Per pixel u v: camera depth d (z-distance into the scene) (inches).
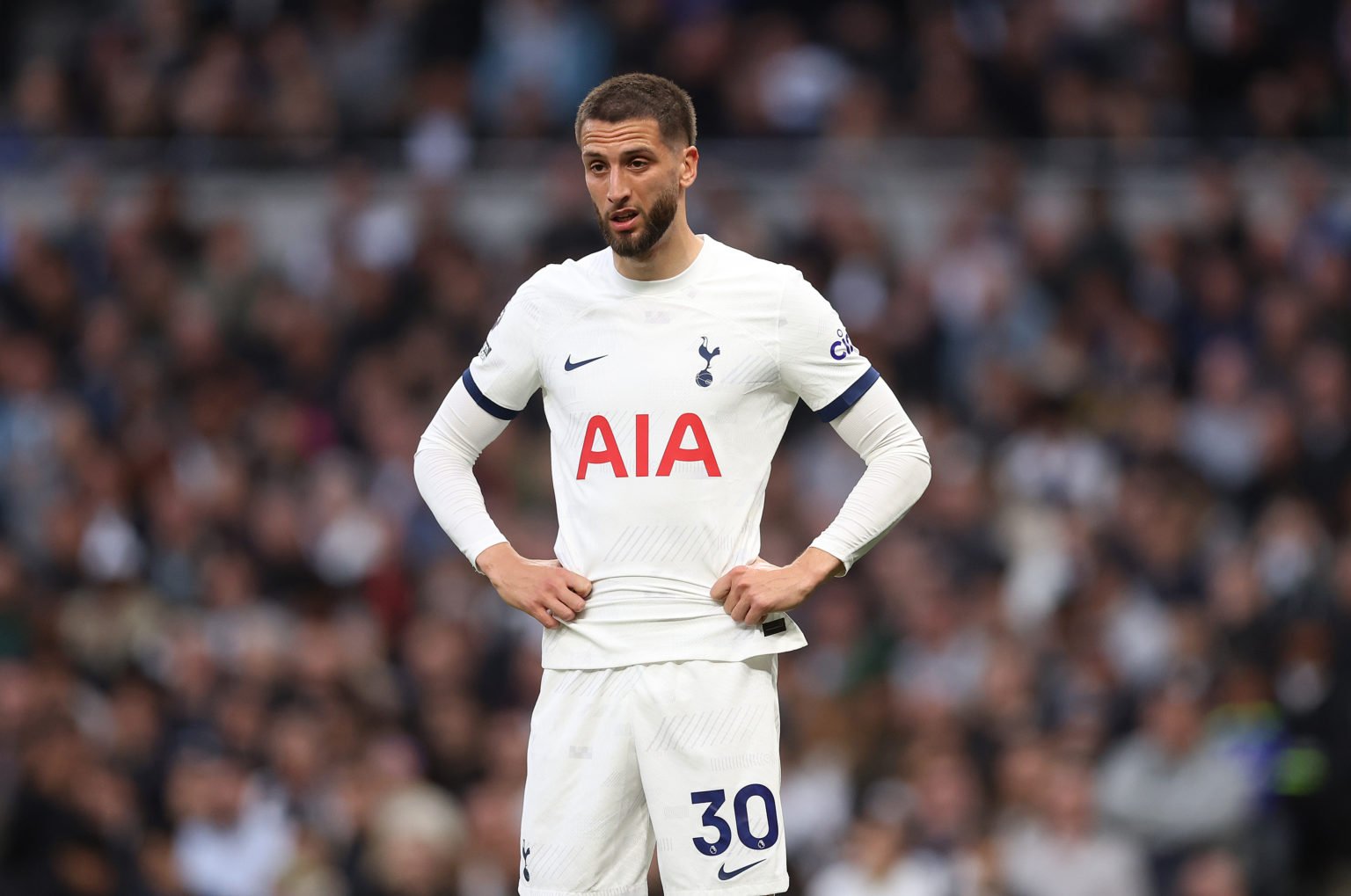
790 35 2080.5
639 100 632.4
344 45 2154.3
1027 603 1528.1
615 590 644.1
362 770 1300.4
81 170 2075.5
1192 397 1801.2
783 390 658.2
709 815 636.1
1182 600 1502.2
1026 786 1266.0
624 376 646.5
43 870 1285.7
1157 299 1862.7
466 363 1822.1
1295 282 1862.7
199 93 2102.6
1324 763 1300.4
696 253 657.0
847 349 655.8
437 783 1362.0
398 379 1815.9
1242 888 1256.2
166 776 1359.5
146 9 2228.1
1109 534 1558.8
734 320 647.8
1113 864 1243.2
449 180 2017.7
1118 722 1348.4
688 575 642.8
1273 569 1530.5
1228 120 2031.3
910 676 1432.1
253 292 1952.5
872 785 1320.1
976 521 1592.0
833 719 1358.3
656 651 639.8
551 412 663.8
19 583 1541.6
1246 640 1433.3
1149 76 2039.9
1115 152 1995.6
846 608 1492.4
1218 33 2079.2
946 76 2022.6
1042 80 2032.5
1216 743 1338.6
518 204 2016.5
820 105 2030.0
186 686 1428.4
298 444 1772.9
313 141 2080.5
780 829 646.5
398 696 1421.0
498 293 1863.9
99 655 1561.3
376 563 1604.3
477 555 669.3
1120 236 1888.5
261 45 2150.6
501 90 2106.3
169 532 1676.9
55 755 1309.1
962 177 1973.4
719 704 637.9
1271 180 1972.2
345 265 1945.1
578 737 647.1
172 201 2001.7
